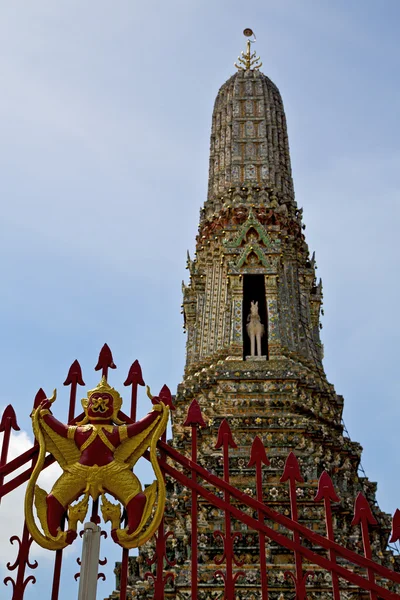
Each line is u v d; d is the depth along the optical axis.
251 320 34.75
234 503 26.78
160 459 15.42
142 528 14.80
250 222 36.47
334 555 14.14
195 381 33.81
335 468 29.48
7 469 15.15
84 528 14.26
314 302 39.59
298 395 31.66
